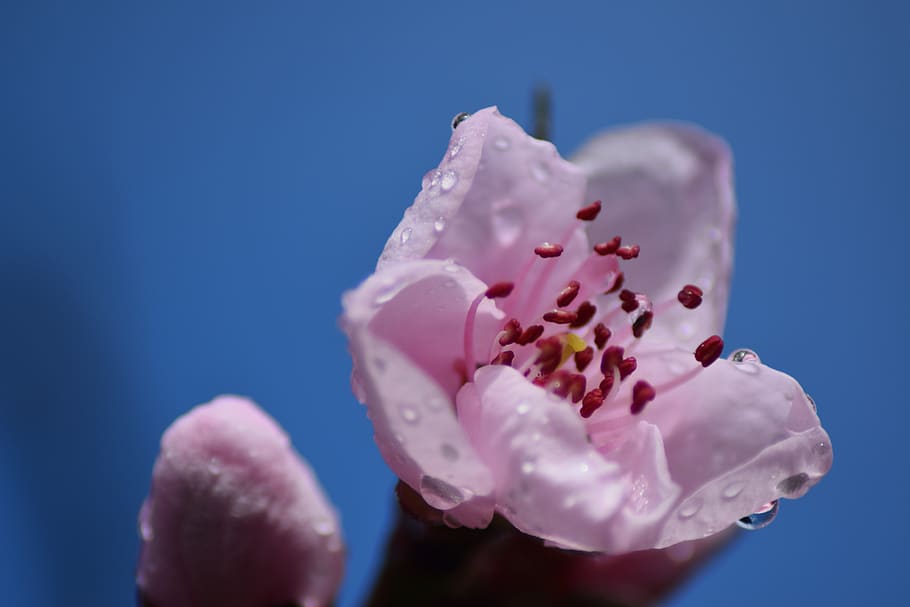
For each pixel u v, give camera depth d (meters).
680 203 0.16
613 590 0.16
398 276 0.14
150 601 0.15
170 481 0.15
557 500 0.14
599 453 0.15
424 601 0.16
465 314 0.15
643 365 0.16
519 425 0.14
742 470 0.15
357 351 0.14
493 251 0.15
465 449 0.14
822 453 0.15
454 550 0.15
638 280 0.16
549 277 0.16
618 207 0.16
